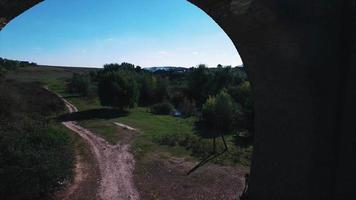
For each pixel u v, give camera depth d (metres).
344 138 6.06
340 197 6.09
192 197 14.69
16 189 12.39
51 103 37.44
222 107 28.70
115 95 37.84
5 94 20.97
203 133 27.75
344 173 6.05
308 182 6.51
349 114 5.99
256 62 6.95
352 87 5.95
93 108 40.34
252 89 7.33
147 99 45.03
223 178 17.06
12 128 14.53
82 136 26.12
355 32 5.92
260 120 7.30
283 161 6.89
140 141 24.77
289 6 5.89
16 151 12.70
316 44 6.08
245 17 6.30
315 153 6.41
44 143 14.66
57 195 14.42
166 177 17.30
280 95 6.78
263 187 7.27
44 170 13.21
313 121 6.39
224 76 42.66
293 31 6.02
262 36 6.43
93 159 20.28
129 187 15.88
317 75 6.20
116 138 25.59
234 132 28.08
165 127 30.16
